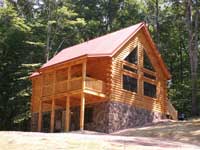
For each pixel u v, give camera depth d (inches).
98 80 1082.7
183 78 1940.2
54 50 1859.0
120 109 1113.4
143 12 2059.5
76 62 1083.3
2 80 1651.1
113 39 1210.0
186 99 1808.6
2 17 1675.7
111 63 1113.4
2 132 714.2
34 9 1884.8
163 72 1317.7
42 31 1795.0
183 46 1985.7
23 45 1694.1
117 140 689.6
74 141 616.1
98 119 1099.3
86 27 1996.8
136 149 580.7
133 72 1193.4
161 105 1280.8
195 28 1620.3
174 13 1916.8
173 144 724.7
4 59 1664.6
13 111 1656.0
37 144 567.8
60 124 1234.6
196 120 1181.1
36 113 1334.9
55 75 1157.1
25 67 1651.1
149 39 1262.3
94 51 1154.7
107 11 2105.1
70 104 1198.3
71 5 1966.0
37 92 1338.6
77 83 1056.8
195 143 797.2
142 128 1081.4
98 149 554.9
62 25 1780.3
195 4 1653.5
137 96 1184.2
